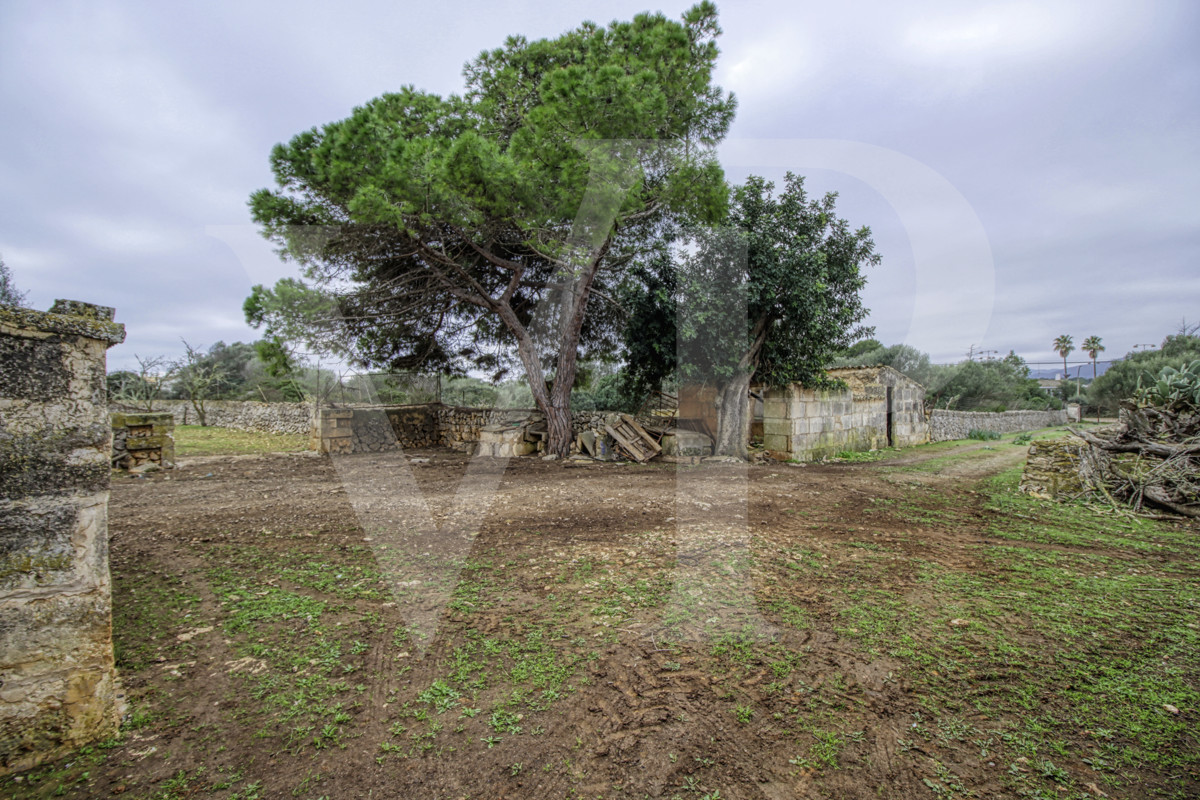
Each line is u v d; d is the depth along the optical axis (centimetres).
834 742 168
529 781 151
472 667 213
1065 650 232
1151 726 177
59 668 158
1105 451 602
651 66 717
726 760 160
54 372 155
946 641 240
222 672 207
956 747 167
